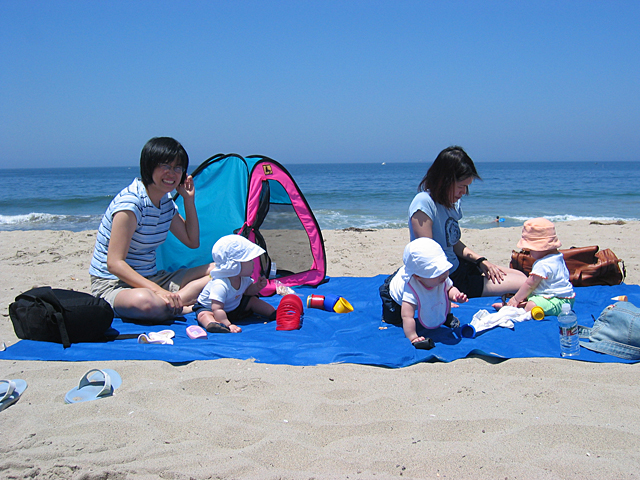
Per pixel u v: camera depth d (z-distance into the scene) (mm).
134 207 4559
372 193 30688
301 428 2650
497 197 25656
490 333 4195
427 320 4102
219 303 4508
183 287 4973
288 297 4738
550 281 4621
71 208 22125
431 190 4750
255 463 2314
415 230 4766
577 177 52719
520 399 2971
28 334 4039
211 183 6348
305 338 4172
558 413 2771
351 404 2910
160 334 4105
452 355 3666
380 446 2467
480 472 2229
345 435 2590
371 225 15531
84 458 2365
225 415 2781
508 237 10336
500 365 3502
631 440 2467
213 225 6000
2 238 10789
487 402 2936
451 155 4590
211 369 3451
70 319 3869
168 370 3436
